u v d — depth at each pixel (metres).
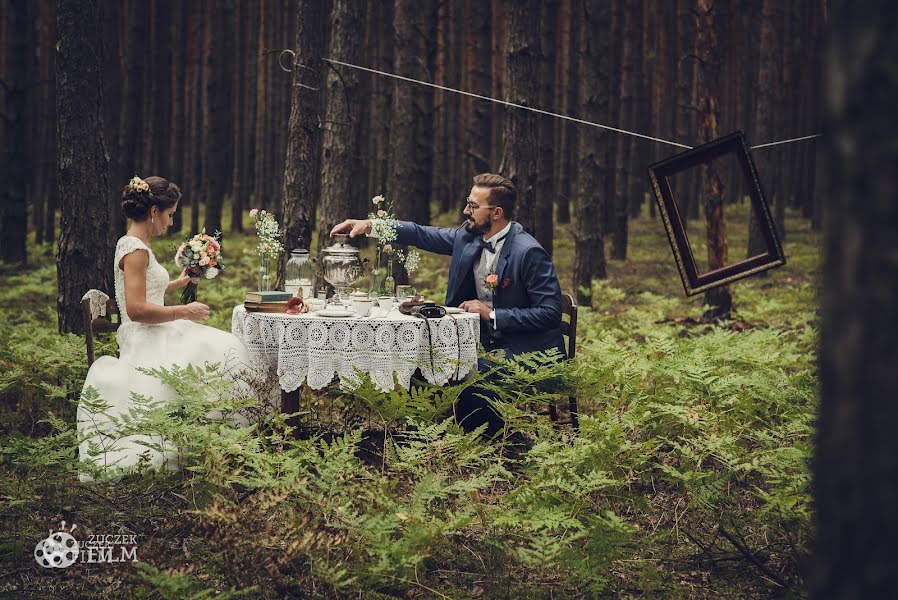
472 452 4.07
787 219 19.00
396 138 11.08
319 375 4.69
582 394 4.96
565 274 13.38
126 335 4.86
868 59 1.63
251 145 21.80
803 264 13.31
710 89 9.60
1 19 17.30
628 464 4.28
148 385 4.67
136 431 4.08
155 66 16.72
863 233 1.65
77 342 5.80
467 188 17.48
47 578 3.42
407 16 11.50
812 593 1.80
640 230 17.98
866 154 1.64
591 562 3.33
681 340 6.77
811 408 4.77
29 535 3.76
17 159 13.35
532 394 5.03
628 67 14.86
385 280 5.35
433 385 4.83
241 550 3.36
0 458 4.44
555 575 3.53
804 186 19.06
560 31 18.31
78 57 6.14
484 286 5.41
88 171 6.24
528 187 7.72
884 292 1.62
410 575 3.37
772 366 5.95
